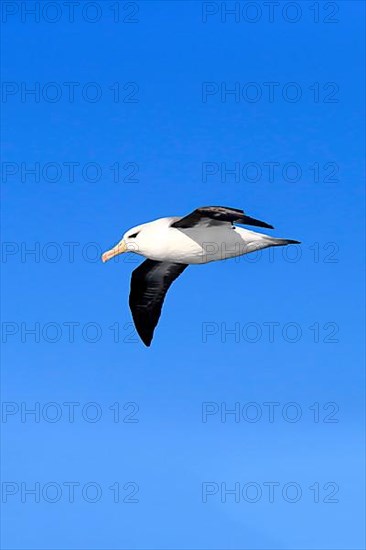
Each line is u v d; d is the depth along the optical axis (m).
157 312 21.00
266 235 18.03
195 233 17.98
